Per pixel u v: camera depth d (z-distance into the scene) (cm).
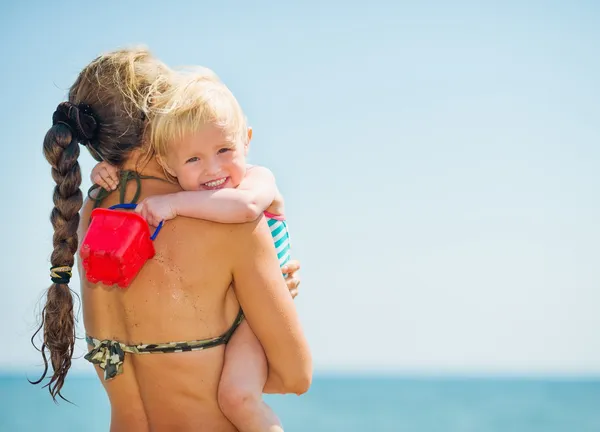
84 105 246
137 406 248
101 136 246
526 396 6950
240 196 243
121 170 250
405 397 6694
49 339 244
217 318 244
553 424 5103
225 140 253
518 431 4800
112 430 254
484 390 7750
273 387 259
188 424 243
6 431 3666
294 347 251
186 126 247
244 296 246
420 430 4888
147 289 237
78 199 244
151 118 246
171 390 242
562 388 8156
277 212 300
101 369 250
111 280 227
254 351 249
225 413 242
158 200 238
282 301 248
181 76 256
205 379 242
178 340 238
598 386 8419
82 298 253
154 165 254
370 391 7406
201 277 238
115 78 245
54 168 243
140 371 244
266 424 241
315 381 9450
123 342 244
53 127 246
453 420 5372
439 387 8231
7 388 5662
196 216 238
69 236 243
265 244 246
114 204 250
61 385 245
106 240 224
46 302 245
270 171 273
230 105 257
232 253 241
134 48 253
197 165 252
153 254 235
